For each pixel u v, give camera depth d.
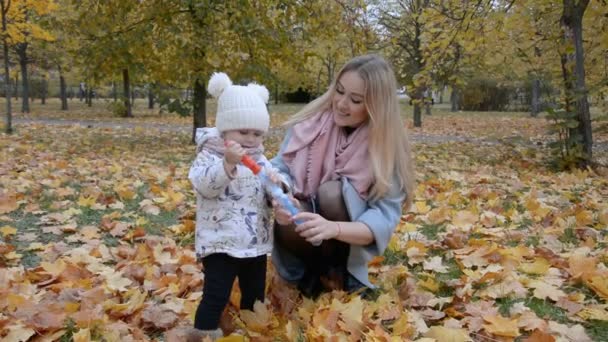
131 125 17.25
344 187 2.72
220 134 2.43
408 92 10.16
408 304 2.83
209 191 2.29
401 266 3.34
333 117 2.87
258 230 2.43
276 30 9.97
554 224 4.49
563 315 2.76
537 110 25.56
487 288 3.01
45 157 8.32
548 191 6.25
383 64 2.75
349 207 2.69
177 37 9.47
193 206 5.01
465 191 6.04
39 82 36.25
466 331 2.54
